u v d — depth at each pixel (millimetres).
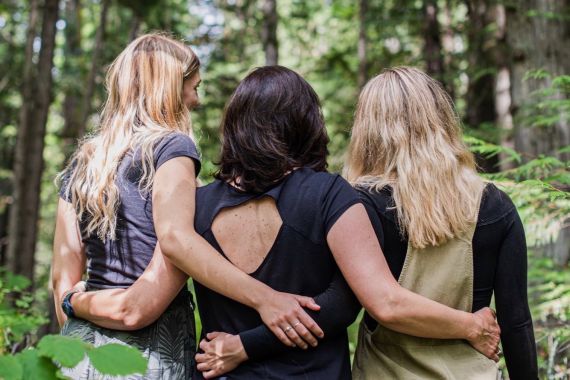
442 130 1838
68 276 1965
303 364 1653
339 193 1687
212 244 1721
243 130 1741
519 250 1795
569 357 2922
